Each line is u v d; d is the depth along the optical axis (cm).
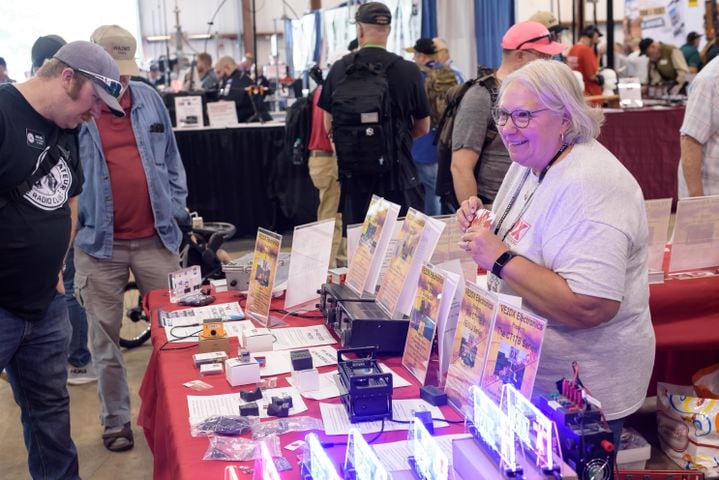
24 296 229
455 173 289
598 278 153
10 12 1405
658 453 287
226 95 726
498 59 725
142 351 436
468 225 189
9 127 209
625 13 933
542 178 166
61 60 213
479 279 241
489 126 286
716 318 260
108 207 297
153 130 304
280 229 686
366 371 170
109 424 319
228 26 1642
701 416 269
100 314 306
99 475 302
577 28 1068
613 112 671
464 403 160
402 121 378
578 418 125
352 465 123
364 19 373
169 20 1611
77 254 304
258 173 665
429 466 117
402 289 204
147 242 308
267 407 171
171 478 157
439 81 554
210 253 361
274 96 1030
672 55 875
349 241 245
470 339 162
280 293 265
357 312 207
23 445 333
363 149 368
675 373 296
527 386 138
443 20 736
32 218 221
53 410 253
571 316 156
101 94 216
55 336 248
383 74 370
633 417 315
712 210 267
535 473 115
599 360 164
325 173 509
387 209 225
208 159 652
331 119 405
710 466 268
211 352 209
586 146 162
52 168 226
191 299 265
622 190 156
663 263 279
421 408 167
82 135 293
